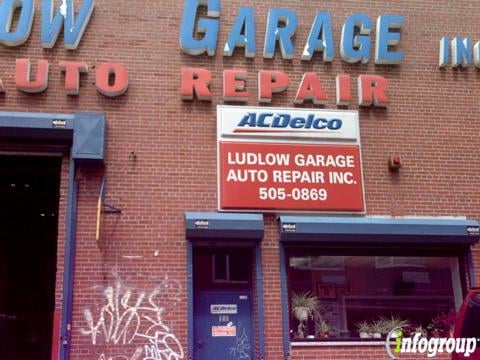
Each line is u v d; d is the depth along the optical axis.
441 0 12.91
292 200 11.04
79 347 9.84
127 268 10.31
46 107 10.80
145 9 11.67
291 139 11.34
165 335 10.12
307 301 10.84
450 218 11.52
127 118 11.02
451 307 11.23
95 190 10.59
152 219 10.61
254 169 11.08
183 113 11.24
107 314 10.06
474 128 12.20
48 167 11.77
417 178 11.70
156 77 11.34
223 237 10.51
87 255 10.27
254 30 11.87
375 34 12.38
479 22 12.94
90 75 11.12
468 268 11.31
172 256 10.49
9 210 15.78
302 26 12.19
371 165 11.60
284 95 11.70
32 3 11.12
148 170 10.84
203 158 11.06
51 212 16.03
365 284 11.12
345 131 11.57
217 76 11.57
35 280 16.16
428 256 11.46
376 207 11.39
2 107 10.66
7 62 10.91
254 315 10.66
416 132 11.95
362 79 11.91
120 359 9.91
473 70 12.56
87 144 10.33
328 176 11.28
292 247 10.95
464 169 11.91
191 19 11.61
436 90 12.29
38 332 15.76
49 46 11.07
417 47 12.51
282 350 10.36
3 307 15.80
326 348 10.57
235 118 11.30
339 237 10.80
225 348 10.59
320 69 12.00
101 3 11.54
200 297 10.77
